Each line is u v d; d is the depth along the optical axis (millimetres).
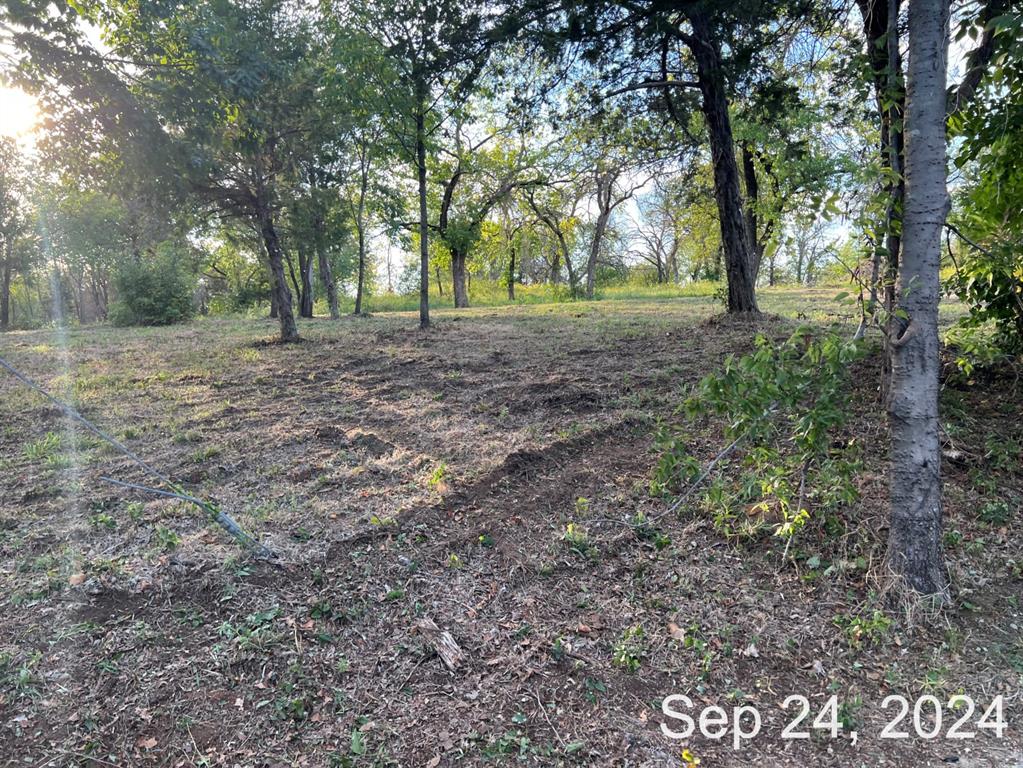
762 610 2980
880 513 3549
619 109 11367
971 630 2797
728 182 10398
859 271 3256
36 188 26844
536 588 3152
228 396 7207
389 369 8539
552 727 2352
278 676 2557
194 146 7465
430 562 3328
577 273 40188
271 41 10133
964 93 4234
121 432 5766
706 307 16078
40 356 11492
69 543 3549
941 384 5203
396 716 2387
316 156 12203
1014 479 3941
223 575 3150
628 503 3922
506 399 6293
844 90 6684
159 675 2541
